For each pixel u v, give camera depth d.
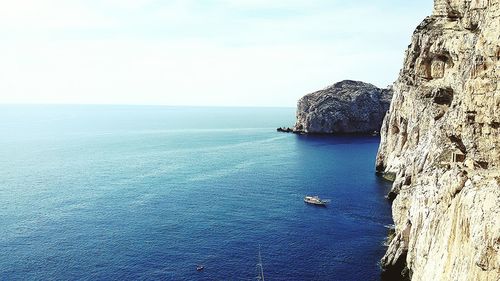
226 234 90.94
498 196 37.62
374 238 87.50
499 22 42.84
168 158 195.25
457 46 80.06
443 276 43.09
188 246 84.69
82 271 74.25
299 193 124.50
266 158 189.00
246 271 73.69
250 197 121.00
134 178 149.25
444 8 99.38
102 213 107.19
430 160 67.25
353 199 116.94
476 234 37.97
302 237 88.44
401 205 77.00
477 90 45.25
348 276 71.06
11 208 112.06
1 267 75.94
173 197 122.00
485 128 44.44
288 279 70.62
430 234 51.53
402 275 68.06
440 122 71.62
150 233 92.12
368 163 170.38
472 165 47.41
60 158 196.75
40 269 75.19
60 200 119.88
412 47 111.81
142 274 72.94
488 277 36.25
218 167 168.88
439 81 93.12
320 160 179.25
